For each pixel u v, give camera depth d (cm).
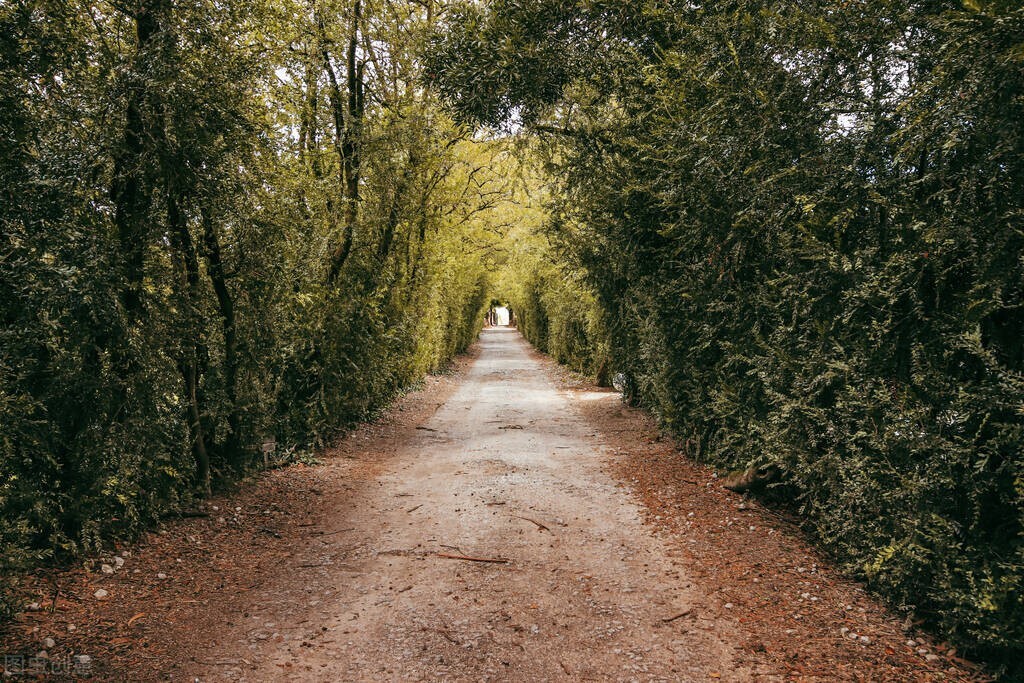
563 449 1009
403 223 1236
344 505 706
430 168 1258
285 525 630
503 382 2120
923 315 381
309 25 857
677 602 452
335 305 976
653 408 1004
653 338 887
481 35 767
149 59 512
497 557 542
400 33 1084
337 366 989
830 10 470
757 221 557
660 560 531
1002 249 332
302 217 781
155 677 349
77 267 446
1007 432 326
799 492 618
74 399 476
